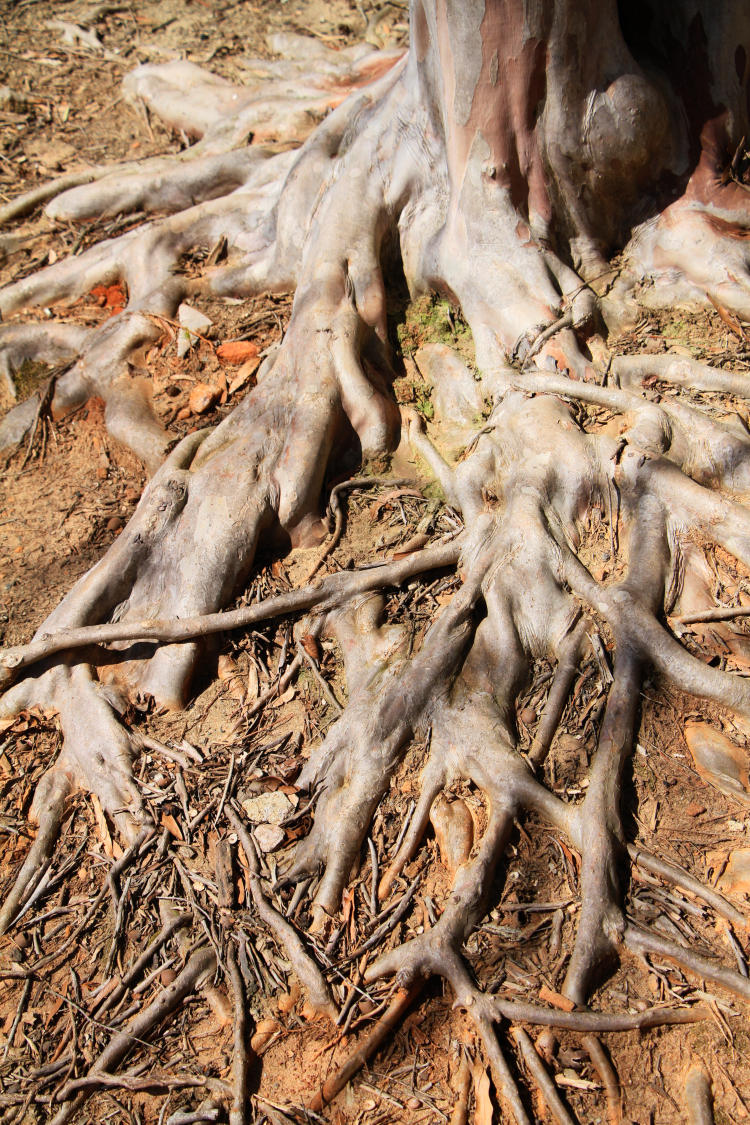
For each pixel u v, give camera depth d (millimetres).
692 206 1932
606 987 1240
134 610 1688
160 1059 1259
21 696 1605
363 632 1559
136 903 1392
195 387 2072
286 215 2170
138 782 1491
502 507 1614
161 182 2674
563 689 1449
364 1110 1187
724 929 1261
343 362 1789
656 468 1552
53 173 2947
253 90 3000
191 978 1309
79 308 2420
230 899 1367
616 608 1458
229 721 1547
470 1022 1230
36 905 1421
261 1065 1237
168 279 2275
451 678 1457
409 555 1617
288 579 1672
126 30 3684
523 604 1504
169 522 1693
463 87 1744
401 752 1429
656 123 1845
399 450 1812
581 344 1807
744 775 1376
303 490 1701
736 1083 1150
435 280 1947
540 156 1817
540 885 1318
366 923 1322
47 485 2062
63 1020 1306
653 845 1332
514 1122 1148
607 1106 1149
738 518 1515
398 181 1954
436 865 1361
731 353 1801
